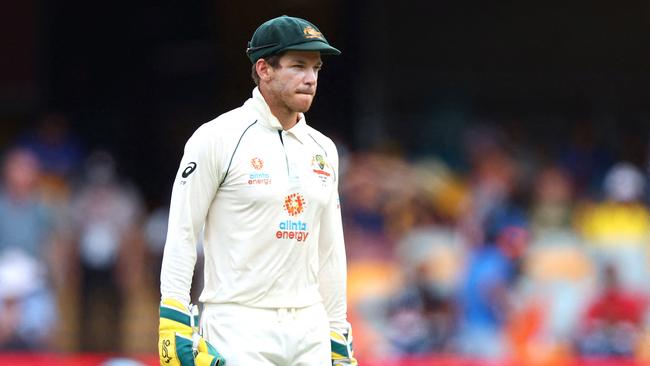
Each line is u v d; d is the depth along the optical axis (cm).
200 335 1569
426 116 4856
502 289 3566
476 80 4978
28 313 3691
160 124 5128
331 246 1628
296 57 1547
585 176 4462
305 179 1575
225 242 1555
